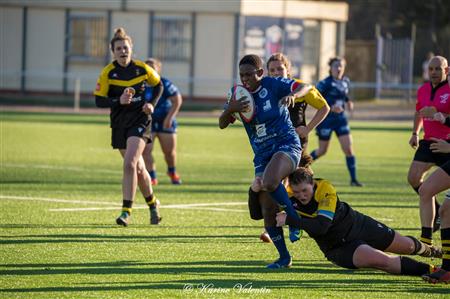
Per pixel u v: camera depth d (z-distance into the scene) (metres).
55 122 106.31
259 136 29.56
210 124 113.06
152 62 50.16
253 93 29.42
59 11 146.62
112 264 29.27
